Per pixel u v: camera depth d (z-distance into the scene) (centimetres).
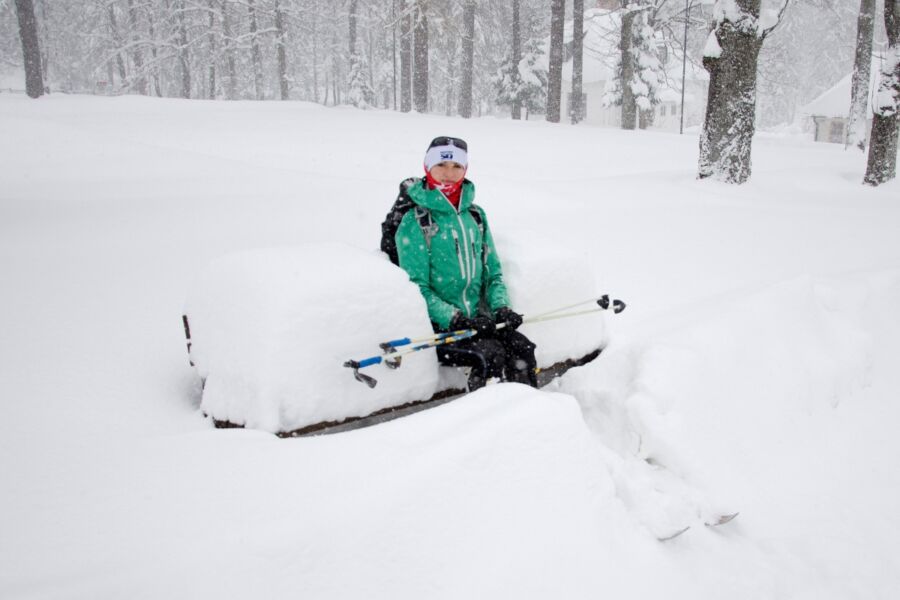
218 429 278
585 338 392
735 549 292
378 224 727
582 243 699
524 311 364
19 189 880
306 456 235
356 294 292
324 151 1403
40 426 292
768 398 394
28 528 205
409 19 2886
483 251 354
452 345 319
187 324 333
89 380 346
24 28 2489
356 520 206
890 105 1179
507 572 219
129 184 925
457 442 235
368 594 199
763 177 1194
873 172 1213
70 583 176
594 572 237
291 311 275
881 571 300
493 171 1294
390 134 1719
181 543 192
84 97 2306
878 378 465
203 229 688
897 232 800
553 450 252
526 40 3978
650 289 549
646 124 3281
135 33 3953
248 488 219
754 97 1109
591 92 4150
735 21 1066
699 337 397
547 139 1866
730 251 688
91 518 209
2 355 371
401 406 310
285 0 3662
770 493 338
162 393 345
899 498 357
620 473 286
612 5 4209
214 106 2219
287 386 271
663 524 275
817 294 507
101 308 456
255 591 186
